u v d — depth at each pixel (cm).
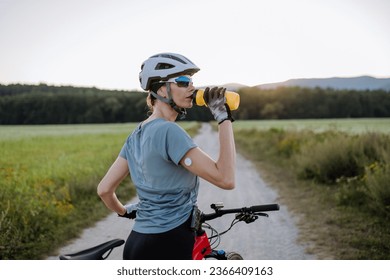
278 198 876
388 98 6234
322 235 591
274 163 1479
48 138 2728
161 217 195
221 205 234
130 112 7600
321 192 886
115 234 616
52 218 639
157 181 194
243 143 2641
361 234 583
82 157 1455
